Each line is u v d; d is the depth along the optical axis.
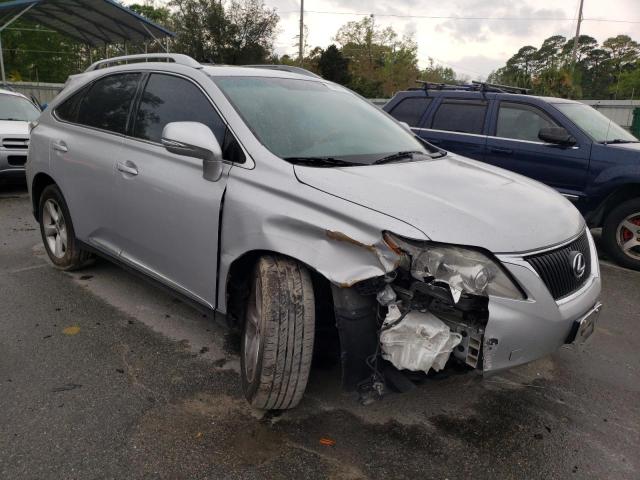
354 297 2.43
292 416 2.83
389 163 3.15
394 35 65.38
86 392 2.98
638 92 74.00
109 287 4.49
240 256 2.78
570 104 6.73
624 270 5.76
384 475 2.44
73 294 4.33
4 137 7.96
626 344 3.89
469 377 2.86
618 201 5.96
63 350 3.43
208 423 2.75
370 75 61.66
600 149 5.95
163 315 4.00
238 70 3.58
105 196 3.82
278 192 2.69
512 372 3.41
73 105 4.44
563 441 2.74
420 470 2.49
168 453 2.52
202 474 2.39
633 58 86.62
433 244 2.35
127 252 3.78
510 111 6.76
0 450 2.49
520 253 2.44
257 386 2.60
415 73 63.12
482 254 2.37
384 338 2.40
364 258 2.38
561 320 2.53
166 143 2.91
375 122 3.83
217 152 2.91
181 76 3.49
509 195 2.90
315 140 3.17
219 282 2.97
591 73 88.44
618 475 2.52
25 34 45.50
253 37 34.12
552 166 6.27
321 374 3.24
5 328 3.71
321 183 2.63
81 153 4.06
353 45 65.12
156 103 3.58
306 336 2.54
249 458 2.51
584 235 3.03
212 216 2.93
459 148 7.05
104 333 3.69
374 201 2.49
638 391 3.25
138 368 3.25
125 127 3.75
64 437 2.60
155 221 3.36
